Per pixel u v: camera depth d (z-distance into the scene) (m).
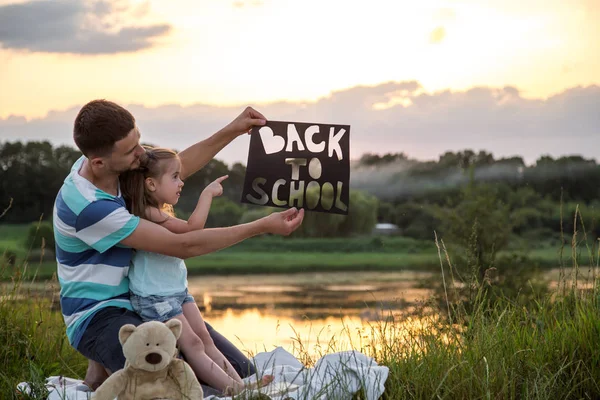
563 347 3.92
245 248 62.38
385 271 45.44
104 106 3.41
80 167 3.61
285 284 37.31
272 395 3.26
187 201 58.47
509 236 20.47
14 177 63.06
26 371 4.54
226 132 4.00
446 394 3.50
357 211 64.88
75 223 3.41
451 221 21.20
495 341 4.05
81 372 5.02
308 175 3.72
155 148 3.73
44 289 5.69
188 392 3.00
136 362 2.92
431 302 4.64
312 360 4.48
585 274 4.78
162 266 3.55
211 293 32.12
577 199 51.34
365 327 4.66
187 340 3.50
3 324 5.07
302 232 63.31
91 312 3.42
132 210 3.58
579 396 3.67
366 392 3.42
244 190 3.79
